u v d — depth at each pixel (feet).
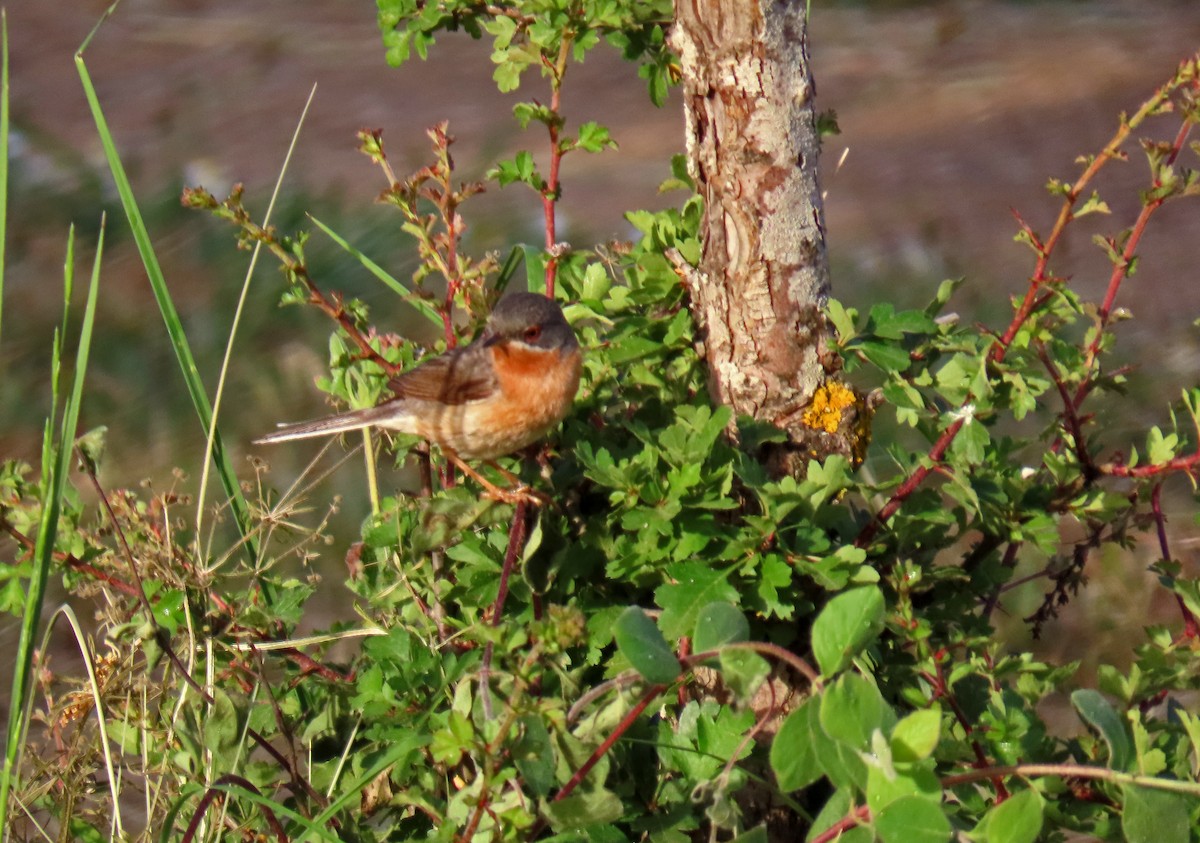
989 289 71.15
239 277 72.49
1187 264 73.46
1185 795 20.77
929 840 18.94
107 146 28.48
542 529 26.68
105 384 62.80
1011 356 27.73
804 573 25.43
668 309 29.35
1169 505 49.26
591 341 30.68
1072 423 28.22
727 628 21.13
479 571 26.55
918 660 26.09
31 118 105.40
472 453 29.71
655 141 95.61
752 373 27.71
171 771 27.91
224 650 28.53
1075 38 117.91
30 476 52.95
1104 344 28.73
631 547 25.70
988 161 91.66
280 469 53.88
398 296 69.62
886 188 87.35
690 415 26.27
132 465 55.57
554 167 29.63
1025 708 25.93
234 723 26.40
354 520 49.60
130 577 27.84
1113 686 26.63
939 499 27.02
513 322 28.30
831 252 77.20
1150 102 25.89
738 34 26.50
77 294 71.82
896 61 114.83
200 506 28.66
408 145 96.43
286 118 104.01
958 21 124.36
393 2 30.14
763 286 27.30
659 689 21.98
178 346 29.25
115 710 28.96
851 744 19.40
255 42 126.00
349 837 25.86
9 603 26.68
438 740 21.02
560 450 30.27
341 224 78.84
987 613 30.63
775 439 27.35
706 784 22.71
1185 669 26.71
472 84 111.65
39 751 36.17
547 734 21.47
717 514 27.43
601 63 114.42
